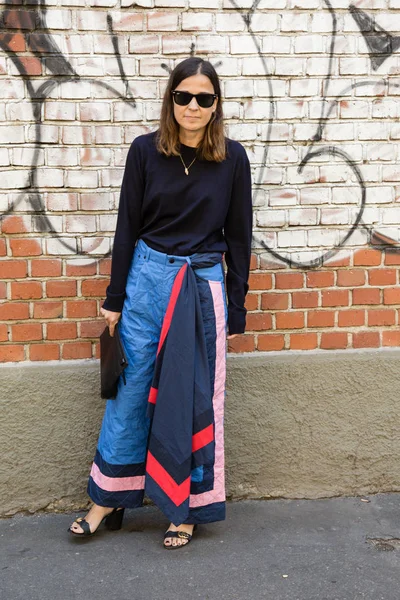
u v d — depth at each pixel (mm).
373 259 3551
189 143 2930
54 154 3352
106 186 3389
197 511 3121
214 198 2955
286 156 3457
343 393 3553
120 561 3021
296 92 3424
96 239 3412
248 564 2992
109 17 3309
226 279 3203
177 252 2963
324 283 3541
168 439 2938
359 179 3502
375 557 3041
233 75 3391
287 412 3543
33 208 3369
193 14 3342
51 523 3385
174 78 2857
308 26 3400
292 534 3244
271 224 3484
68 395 3430
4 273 3387
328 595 2768
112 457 3109
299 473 3582
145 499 3549
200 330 2949
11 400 3400
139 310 3010
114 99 3348
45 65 3305
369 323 3584
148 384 3068
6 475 3436
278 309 3533
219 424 3125
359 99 3459
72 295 3430
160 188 2932
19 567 2979
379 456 3598
